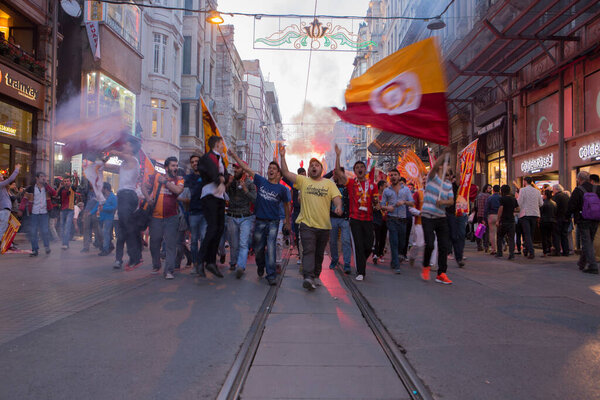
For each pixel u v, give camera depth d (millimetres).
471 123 19453
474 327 4008
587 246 7684
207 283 6219
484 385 2695
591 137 12109
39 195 9539
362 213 6695
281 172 6219
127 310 4531
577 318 4359
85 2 17391
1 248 9414
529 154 15469
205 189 6145
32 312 4422
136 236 7211
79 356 3156
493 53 13586
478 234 12039
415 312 4578
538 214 10078
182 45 27406
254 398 2504
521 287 6152
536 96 15047
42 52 15961
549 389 2641
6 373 2834
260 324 4047
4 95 13812
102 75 18250
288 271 7668
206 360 3096
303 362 3078
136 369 2918
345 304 4965
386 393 2576
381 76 4871
